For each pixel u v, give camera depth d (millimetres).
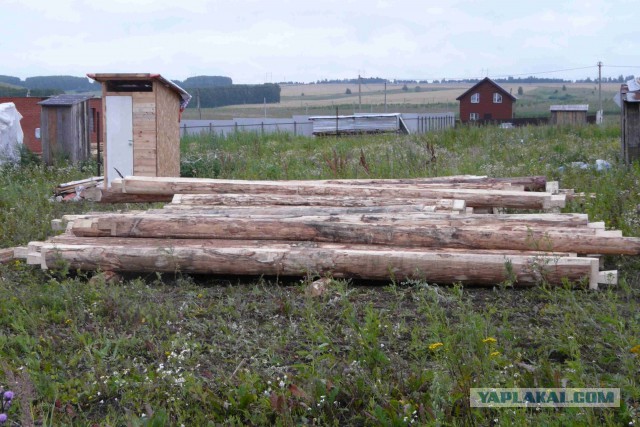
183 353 5242
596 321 5660
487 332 5324
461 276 6797
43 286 7121
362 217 7812
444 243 7246
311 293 6562
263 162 17234
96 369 4922
